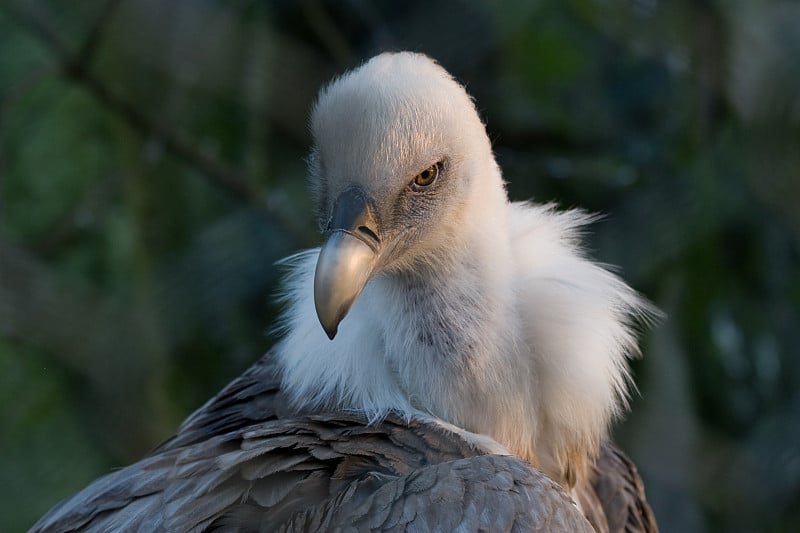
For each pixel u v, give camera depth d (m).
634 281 12.74
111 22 12.16
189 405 12.05
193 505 6.16
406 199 6.77
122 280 12.05
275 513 6.11
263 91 12.67
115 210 12.39
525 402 6.93
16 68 12.27
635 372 12.81
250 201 12.45
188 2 12.47
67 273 11.95
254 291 12.44
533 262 7.18
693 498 12.80
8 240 11.65
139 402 11.77
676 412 12.85
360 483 6.11
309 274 7.20
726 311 13.31
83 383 11.73
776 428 13.50
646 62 13.23
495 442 6.67
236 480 6.21
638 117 13.25
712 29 13.01
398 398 6.80
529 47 13.12
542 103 13.09
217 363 12.27
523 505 5.92
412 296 6.88
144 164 12.56
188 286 12.29
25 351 11.66
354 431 6.50
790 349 13.94
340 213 6.67
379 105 6.75
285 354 7.11
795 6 12.98
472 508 5.86
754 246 13.15
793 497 13.18
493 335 6.87
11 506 11.17
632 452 12.78
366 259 6.57
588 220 7.91
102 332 11.80
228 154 12.49
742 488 13.07
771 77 12.85
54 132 12.43
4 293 11.50
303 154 13.07
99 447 11.63
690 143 13.06
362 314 6.92
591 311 7.09
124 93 12.12
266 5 12.89
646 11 13.23
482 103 12.98
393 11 13.29
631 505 7.91
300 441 6.38
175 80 12.28
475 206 6.96
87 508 6.54
